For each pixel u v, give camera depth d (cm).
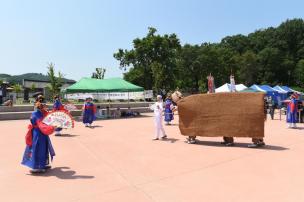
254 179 716
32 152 777
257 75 9069
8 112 2597
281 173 766
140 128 1784
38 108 791
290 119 1764
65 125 859
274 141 1278
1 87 4016
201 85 8281
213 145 1182
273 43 9844
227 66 8675
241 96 1156
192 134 1212
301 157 955
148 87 6681
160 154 1012
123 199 591
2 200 593
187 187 660
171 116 2020
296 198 590
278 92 3656
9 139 1370
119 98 2778
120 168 827
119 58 6694
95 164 876
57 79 4672
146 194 618
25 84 7894
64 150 1092
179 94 1691
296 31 9631
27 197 608
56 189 654
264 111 1130
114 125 1964
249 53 8838
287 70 8812
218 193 621
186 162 892
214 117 1180
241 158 943
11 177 747
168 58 6625
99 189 652
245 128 1134
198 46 9156
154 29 6625
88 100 1894
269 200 580
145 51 6494
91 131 1645
